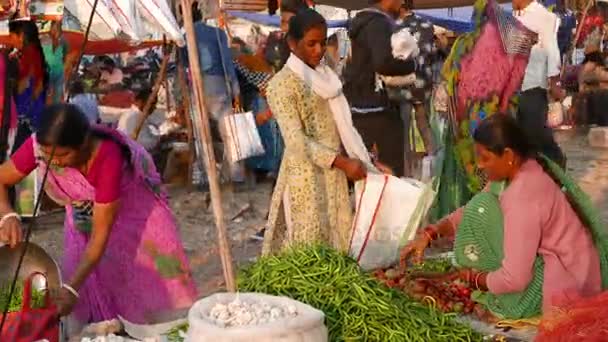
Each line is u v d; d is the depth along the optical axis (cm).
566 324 305
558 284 423
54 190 425
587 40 1510
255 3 1418
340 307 361
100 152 407
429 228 475
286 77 471
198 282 569
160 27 809
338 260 384
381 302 364
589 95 1508
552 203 424
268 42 868
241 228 745
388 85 625
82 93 946
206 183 913
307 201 478
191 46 330
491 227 442
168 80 1144
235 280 358
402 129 643
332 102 479
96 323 433
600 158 1141
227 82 844
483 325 431
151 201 448
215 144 873
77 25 757
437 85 733
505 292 427
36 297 375
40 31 717
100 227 408
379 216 490
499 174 433
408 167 659
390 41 613
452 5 1441
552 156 684
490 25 616
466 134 623
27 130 721
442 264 504
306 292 366
